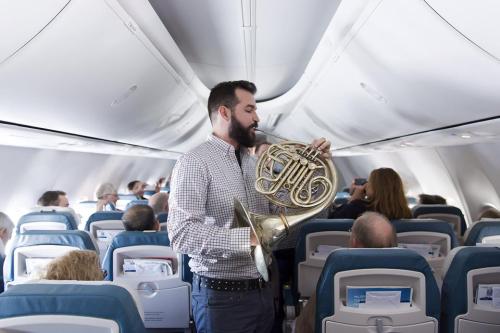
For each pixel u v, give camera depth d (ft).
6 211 19.58
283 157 6.01
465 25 6.92
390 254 6.73
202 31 12.74
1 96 9.13
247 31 12.50
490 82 8.62
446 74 9.30
